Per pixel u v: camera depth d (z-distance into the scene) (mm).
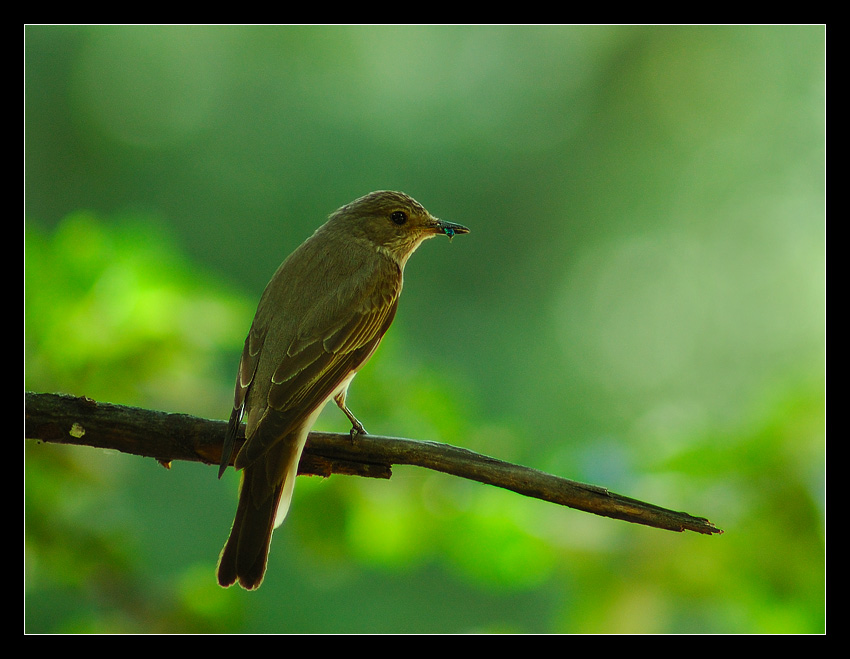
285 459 6715
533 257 16641
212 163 15898
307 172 15789
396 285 8555
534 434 15711
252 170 15859
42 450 8117
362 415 9312
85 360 8461
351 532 8938
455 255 16297
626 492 8805
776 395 9102
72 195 15914
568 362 16328
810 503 8508
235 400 7207
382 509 8961
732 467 8766
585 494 5863
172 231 15688
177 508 12094
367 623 12477
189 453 6430
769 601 8500
